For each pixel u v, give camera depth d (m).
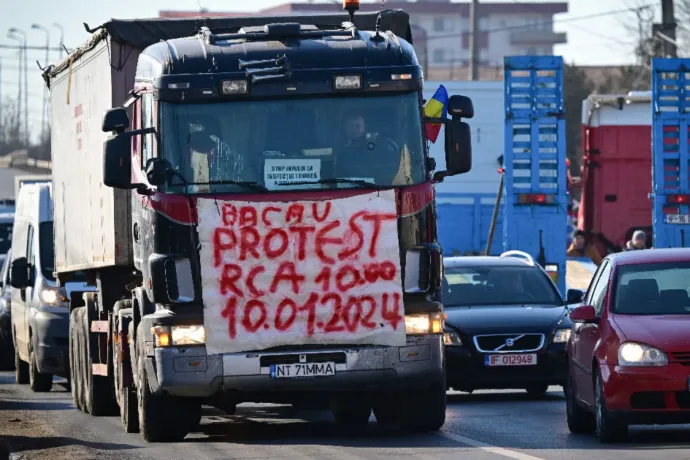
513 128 58.19
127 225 33.88
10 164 161.50
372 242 27.31
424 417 30.22
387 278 27.38
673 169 57.44
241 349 27.17
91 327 38.41
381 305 27.34
